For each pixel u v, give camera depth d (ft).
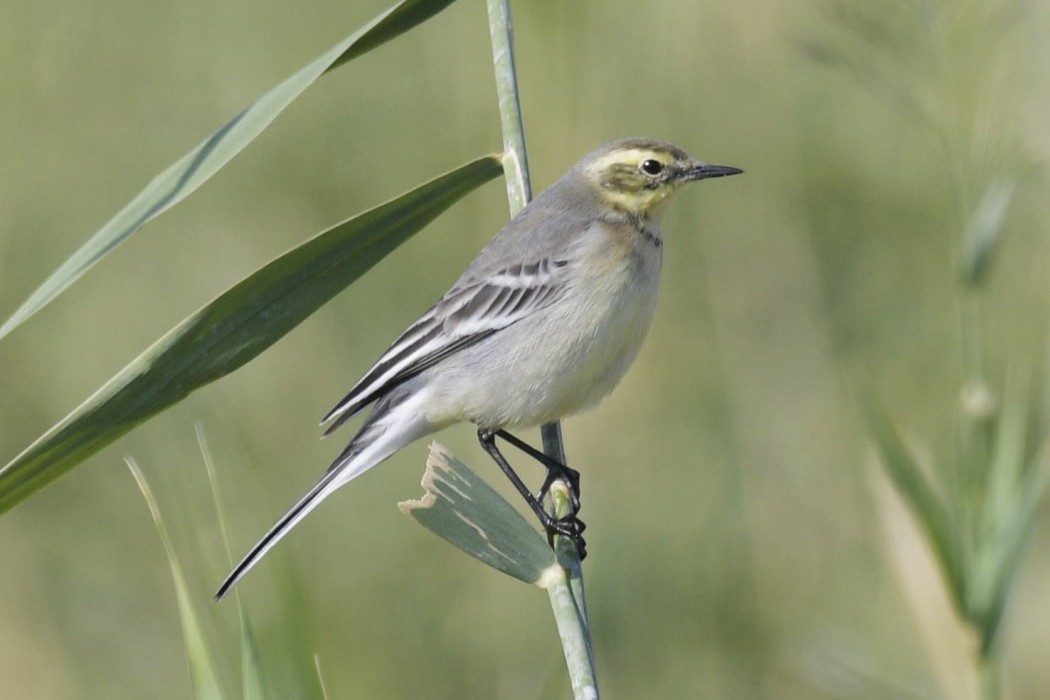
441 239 45.24
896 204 44.73
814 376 43.39
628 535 41.65
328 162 46.62
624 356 30.17
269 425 43.62
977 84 31.09
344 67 46.60
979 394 28.91
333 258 21.57
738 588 41.45
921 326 44.06
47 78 48.21
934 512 28.40
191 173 21.17
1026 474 28.53
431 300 44.62
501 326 29.53
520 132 24.89
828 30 37.91
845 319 44.19
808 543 41.96
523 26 43.62
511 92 25.20
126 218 21.04
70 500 44.34
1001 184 29.99
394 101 46.52
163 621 43.78
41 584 43.75
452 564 42.75
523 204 24.03
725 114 44.73
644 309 30.19
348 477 29.01
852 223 44.86
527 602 41.91
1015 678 41.37
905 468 28.43
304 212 46.68
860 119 44.73
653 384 43.32
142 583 44.01
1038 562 42.55
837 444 42.47
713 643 40.96
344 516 43.55
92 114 48.34
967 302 29.45
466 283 29.99
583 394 29.96
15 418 46.16
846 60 31.91
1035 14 37.04
